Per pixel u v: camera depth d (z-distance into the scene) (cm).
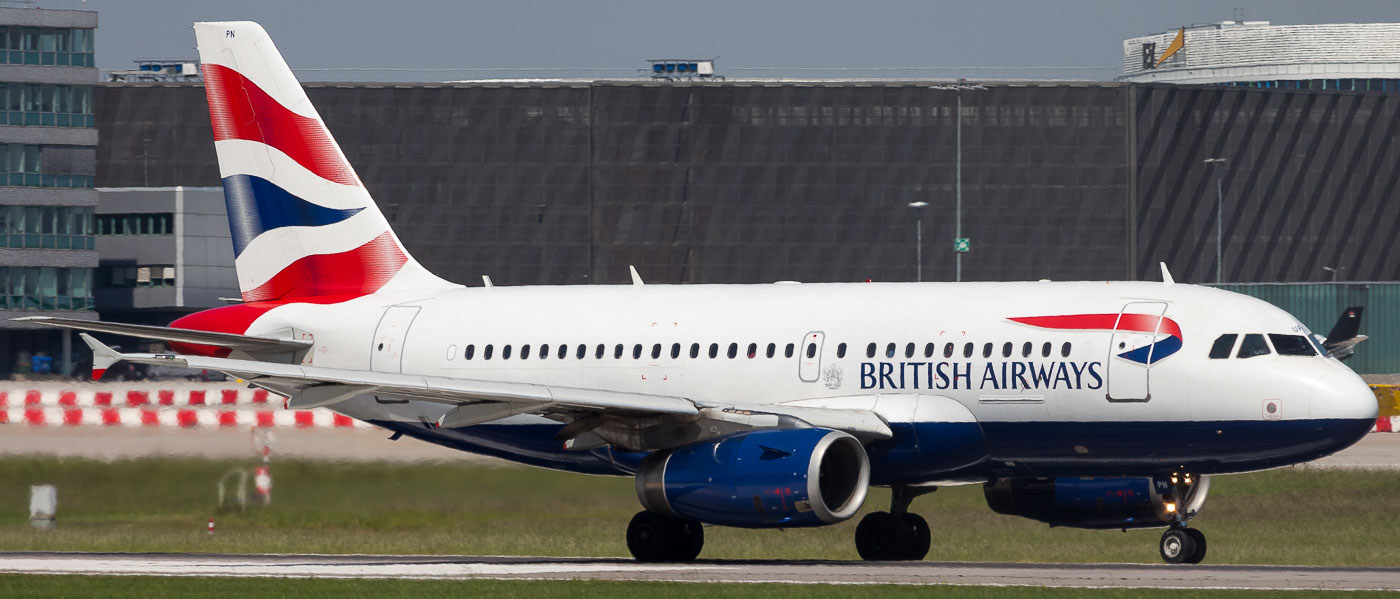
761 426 10125
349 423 17375
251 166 12962
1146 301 10225
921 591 8262
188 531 12888
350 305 12650
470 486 14288
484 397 9912
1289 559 10994
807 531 13175
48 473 14975
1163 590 8238
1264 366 9831
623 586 8562
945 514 13512
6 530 12875
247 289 13025
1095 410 10106
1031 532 12769
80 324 11156
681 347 11338
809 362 10862
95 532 12712
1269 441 9838
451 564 10131
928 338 10569
